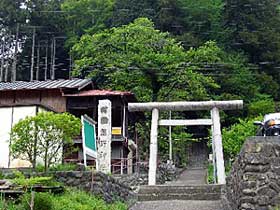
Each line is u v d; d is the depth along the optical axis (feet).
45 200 26.40
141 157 97.45
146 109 52.34
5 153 62.03
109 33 115.44
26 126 41.11
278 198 26.45
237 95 126.21
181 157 116.26
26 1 150.41
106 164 56.29
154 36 113.60
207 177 83.51
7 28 149.07
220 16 151.23
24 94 82.12
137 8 146.00
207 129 128.26
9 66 149.38
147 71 106.32
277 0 172.45
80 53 119.96
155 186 40.78
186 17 148.36
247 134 80.79
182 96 102.99
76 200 31.68
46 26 150.92
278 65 142.20
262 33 142.51
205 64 115.44
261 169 27.07
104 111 58.65
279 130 36.32
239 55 138.10
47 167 40.16
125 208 34.81
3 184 30.91
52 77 139.95
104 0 155.43
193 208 35.01
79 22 152.56
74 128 41.88
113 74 106.83
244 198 26.86
